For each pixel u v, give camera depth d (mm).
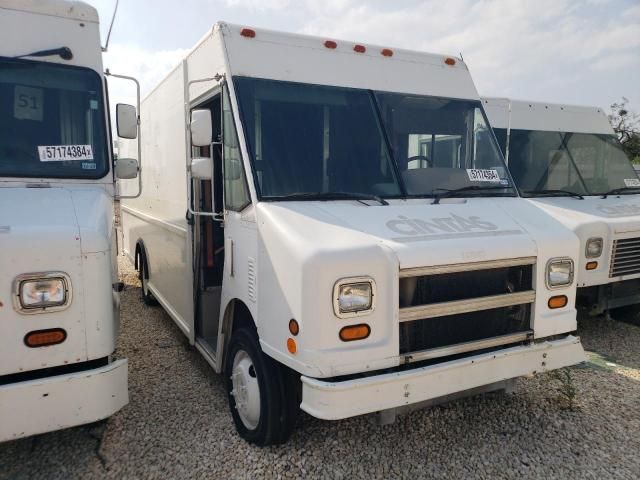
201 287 4852
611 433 3781
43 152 3680
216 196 4727
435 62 4578
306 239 2947
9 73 3650
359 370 2883
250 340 3521
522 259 3373
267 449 3527
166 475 3271
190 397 4375
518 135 7258
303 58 3992
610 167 7777
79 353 2906
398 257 2955
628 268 5801
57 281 2811
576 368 4984
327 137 3814
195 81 3973
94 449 3549
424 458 3459
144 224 7043
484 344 3281
